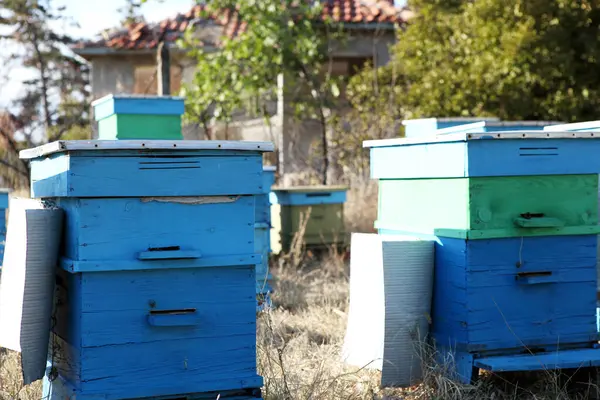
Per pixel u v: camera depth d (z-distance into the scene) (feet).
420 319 13.94
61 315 11.73
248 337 11.55
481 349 13.29
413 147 14.46
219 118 44.68
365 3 54.39
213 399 11.44
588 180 13.98
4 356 15.02
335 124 43.73
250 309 11.56
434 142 13.83
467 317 13.26
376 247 14.06
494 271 13.43
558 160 13.66
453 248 13.58
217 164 11.28
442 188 13.87
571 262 13.92
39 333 11.18
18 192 37.60
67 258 11.15
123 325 11.01
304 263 28.81
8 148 42.32
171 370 11.21
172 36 54.70
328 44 47.85
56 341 12.01
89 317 10.85
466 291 13.26
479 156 13.19
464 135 13.02
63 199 11.48
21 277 11.14
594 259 14.07
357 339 14.58
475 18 39.55
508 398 13.32
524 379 14.33
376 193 35.76
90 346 10.85
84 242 10.80
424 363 13.51
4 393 12.47
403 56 44.09
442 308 13.84
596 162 13.91
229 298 11.48
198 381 11.32
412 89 41.73
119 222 10.97
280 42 43.42
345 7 53.31
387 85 45.11
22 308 11.02
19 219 11.43
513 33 37.42
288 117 48.24
